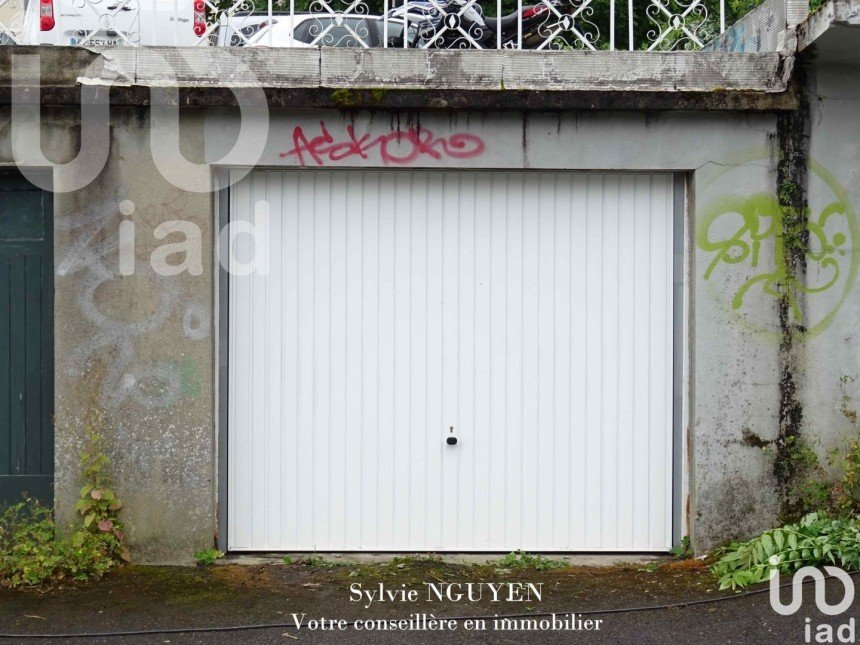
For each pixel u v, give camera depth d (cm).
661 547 595
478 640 472
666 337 591
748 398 577
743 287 576
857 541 539
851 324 580
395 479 593
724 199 573
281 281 588
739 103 562
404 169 577
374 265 589
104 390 568
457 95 557
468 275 591
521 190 589
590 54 568
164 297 568
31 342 585
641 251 590
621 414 593
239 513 590
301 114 568
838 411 580
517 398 593
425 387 591
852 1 502
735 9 765
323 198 587
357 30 631
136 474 571
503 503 594
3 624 489
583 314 591
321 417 591
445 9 616
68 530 567
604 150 570
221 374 584
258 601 520
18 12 635
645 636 475
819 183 575
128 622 492
